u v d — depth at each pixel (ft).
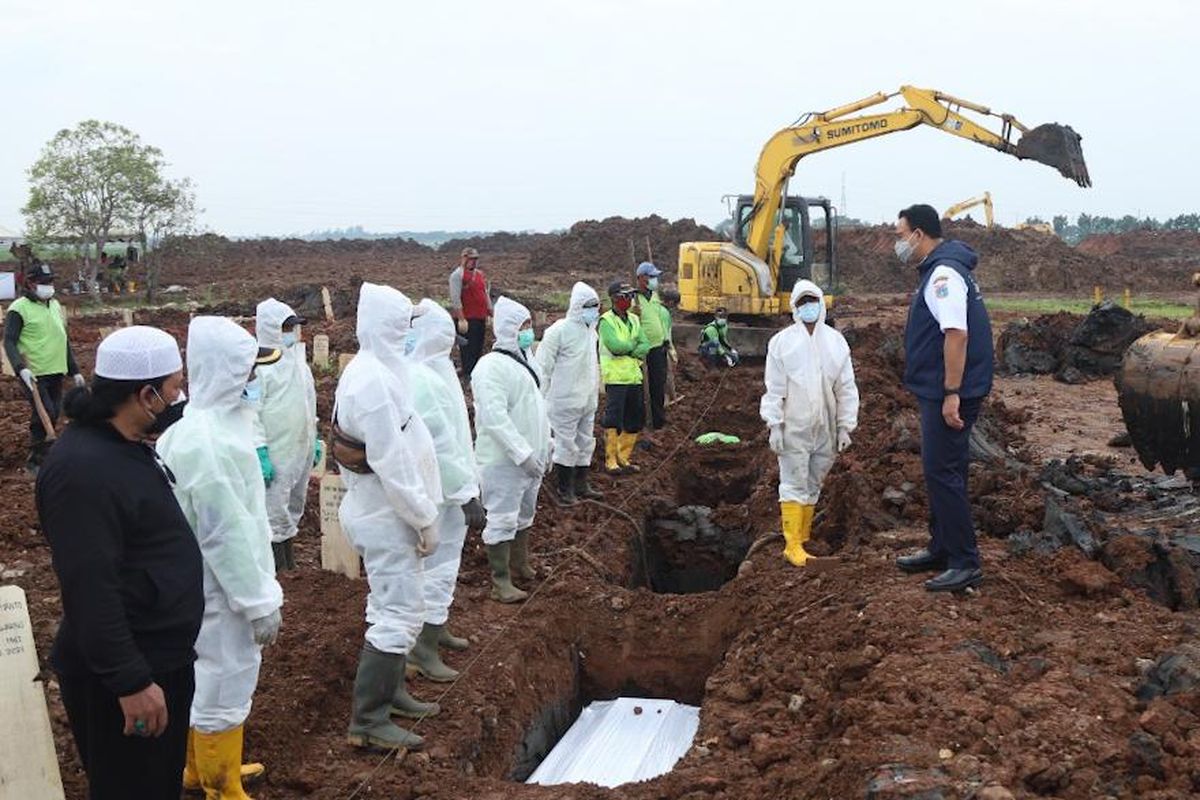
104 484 11.55
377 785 17.20
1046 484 28.50
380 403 17.29
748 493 40.63
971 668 17.24
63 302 107.34
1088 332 60.70
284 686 19.40
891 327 66.23
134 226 112.47
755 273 62.54
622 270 152.66
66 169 107.86
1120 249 215.31
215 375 14.58
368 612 18.67
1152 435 27.78
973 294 20.16
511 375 25.50
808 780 15.01
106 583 11.44
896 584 21.79
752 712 18.74
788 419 25.44
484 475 25.59
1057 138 53.01
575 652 25.48
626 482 38.04
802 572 24.97
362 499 18.04
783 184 63.31
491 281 132.98
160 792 12.64
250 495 14.79
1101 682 16.51
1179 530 25.88
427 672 21.40
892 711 16.01
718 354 60.18
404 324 18.26
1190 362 26.55
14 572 24.59
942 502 20.76
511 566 27.50
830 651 19.81
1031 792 13.74
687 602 26.43
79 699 12.22
